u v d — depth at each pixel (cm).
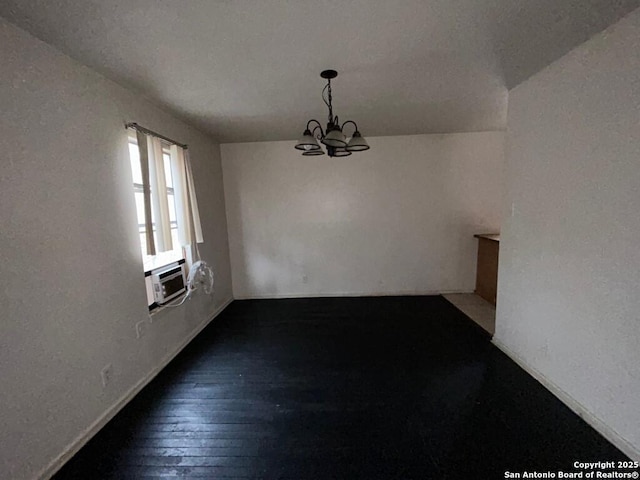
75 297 178
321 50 183
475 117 337
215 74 211
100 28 153
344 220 441
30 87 155
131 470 160
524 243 240
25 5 133
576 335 192
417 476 153
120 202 218
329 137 204
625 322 160
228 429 189
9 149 144
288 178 435
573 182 190
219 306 406
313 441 178
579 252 187
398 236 442
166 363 270
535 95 221
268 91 245
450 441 174
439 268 448
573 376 196
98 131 200
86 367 184
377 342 304
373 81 231
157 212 257
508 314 267
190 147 340
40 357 156
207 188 383
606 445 167
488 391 219
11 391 142
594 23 160
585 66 178
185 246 323
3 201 141
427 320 356
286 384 237
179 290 295
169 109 280
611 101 163
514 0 140
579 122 184
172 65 196
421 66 207
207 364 270
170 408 210
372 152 426
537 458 161
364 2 139
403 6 143
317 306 414
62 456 165
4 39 143
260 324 360
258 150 431
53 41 162
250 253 452
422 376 241
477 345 292
